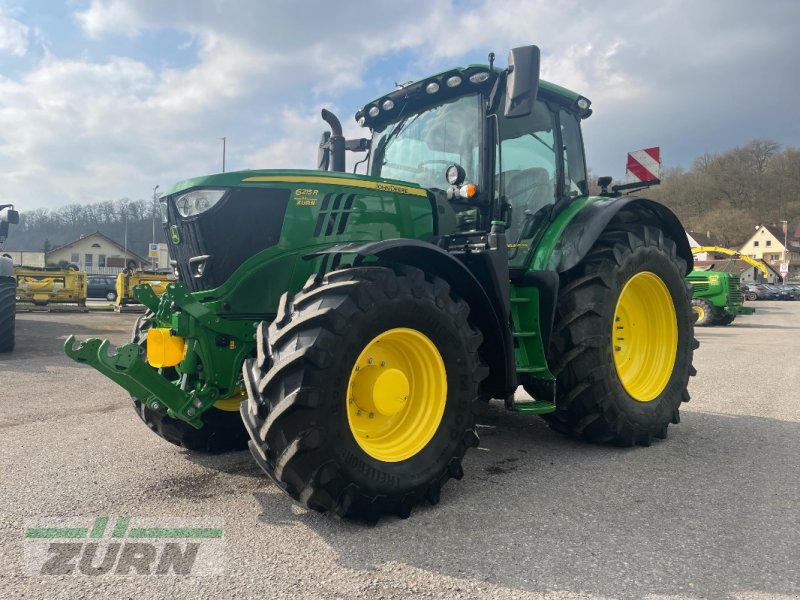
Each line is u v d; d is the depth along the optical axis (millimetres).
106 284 29266
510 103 3396
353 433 2594
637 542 2441
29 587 2041
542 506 2854
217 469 3387
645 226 4344
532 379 3764
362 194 3455
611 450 3879
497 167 3963
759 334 13555
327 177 3369
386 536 2494
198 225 3160
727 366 7883
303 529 2557
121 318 15969
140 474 3287
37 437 4043
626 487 3133
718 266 33219
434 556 2305
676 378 4305
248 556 2293
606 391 3754
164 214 3533
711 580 2131
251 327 3168
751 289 44625
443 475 2865
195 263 3205
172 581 2092
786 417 4820
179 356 3012
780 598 2016
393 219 3561
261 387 2510
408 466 2734
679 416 4422
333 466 2486
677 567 2225
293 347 2490
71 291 19781
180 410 2969
